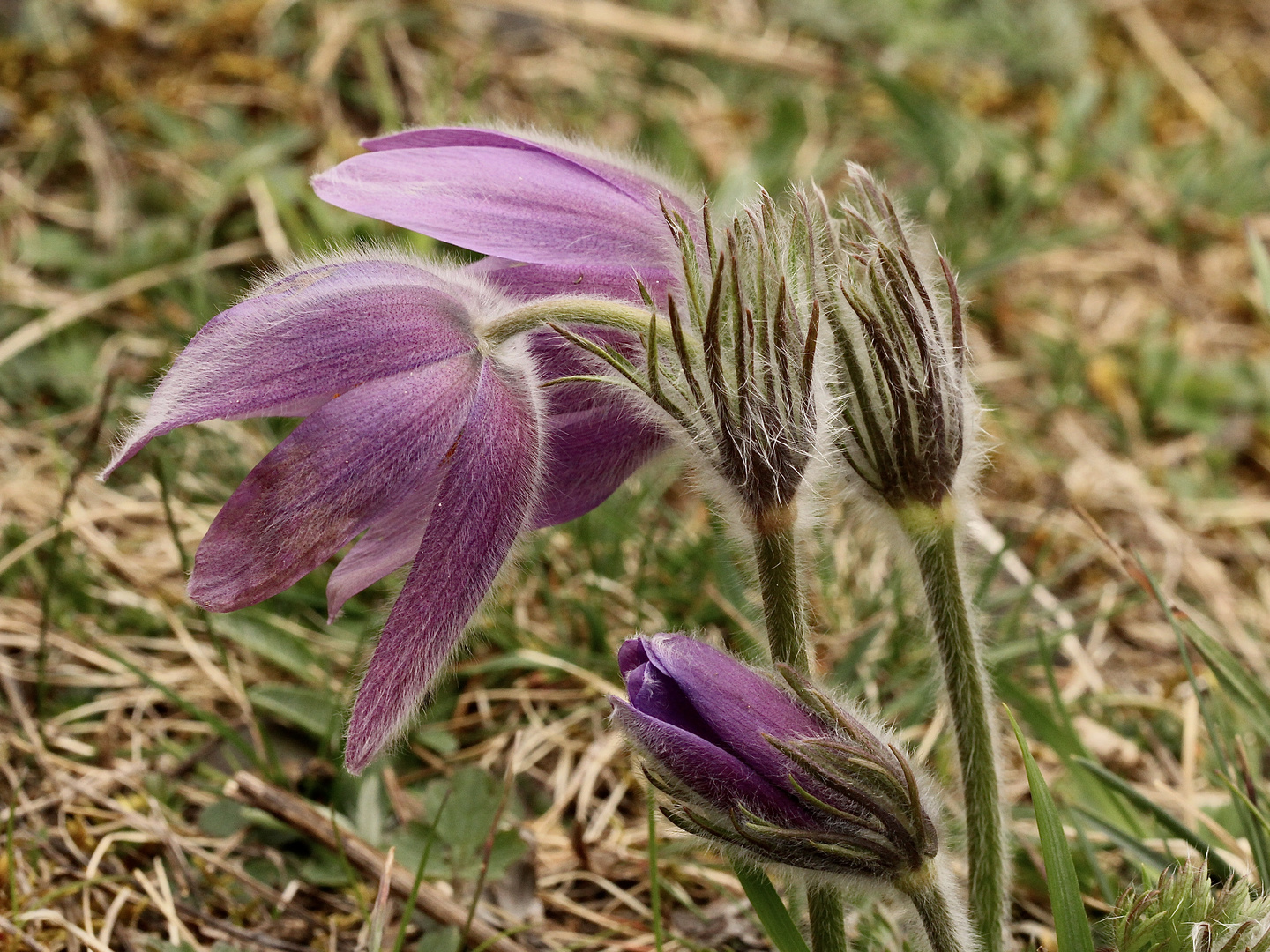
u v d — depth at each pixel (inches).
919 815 6.8
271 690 10.0
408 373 6.8
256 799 9.0
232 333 6.7
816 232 7.2
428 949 8.6
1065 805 9.6
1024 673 11.3
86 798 9.5
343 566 7.1
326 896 9.2
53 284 13.8
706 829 6.7
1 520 11.4
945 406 7.1
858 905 8.8
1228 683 8.8
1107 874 9.3
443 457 6.8
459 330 6.9
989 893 7.6
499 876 9.1
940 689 8.1
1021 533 12.9
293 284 6.8
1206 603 12.4
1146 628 12.0
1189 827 9.6
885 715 10.3
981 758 7.5
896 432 7.1
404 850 9.2
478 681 10.8
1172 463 14.2
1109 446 14.3
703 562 11.2
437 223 7.0
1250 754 9.7
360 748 6.7
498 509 6.9
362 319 6.8
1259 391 14.7
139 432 6.6
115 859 9.2
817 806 6.7
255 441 12.0
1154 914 7.1
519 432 6.9
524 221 7.1
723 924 9.2
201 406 6.6
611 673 10.7
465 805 9.3
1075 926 7.0
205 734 10.3
